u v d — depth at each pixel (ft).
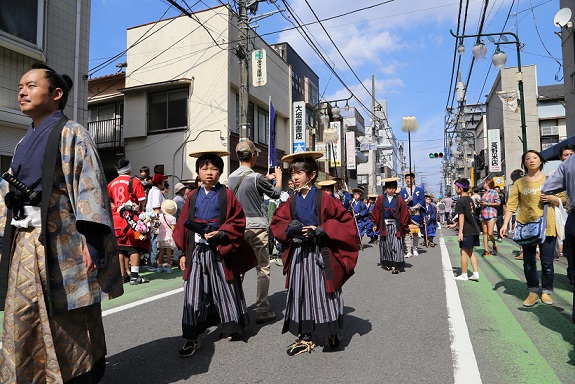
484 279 20.49
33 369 6.53
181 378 9.21
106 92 53.78
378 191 149.18
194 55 48.14
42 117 7.34
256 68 47.60
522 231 14.80
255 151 14.76
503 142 88.22
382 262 23.56
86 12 32.73
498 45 41.06
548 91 93.45
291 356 10.48
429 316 13.87
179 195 26.84
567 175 10.75
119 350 11.10
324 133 70.79
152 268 25.73
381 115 105.60
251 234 13.43
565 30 46.96
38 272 6.54
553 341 11.21
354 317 14.01
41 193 6.73
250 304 16.31
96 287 6.92
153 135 49.19
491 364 9.71
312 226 10.25
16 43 26.45
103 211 6.81
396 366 9.66
